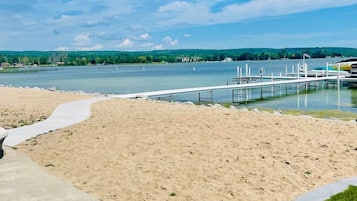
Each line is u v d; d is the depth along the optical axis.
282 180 7.39
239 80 60.59
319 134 11.03
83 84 63.38
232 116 14.43
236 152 9.18
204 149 9.47
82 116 15.24
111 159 8.72
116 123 13.21
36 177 7.40
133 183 7.16
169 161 8.52
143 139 10.59
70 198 6.30
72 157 8.95
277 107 31.94
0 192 6.57
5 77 96.19
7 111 17.48
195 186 7.04
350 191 6.79
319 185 7.17
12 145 10.37
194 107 18.06
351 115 24.11
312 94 43.50
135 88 53.25
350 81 53.81
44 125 13.36
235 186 7.06
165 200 6.38
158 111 16.19
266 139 10.45
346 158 8.74
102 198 6.38
